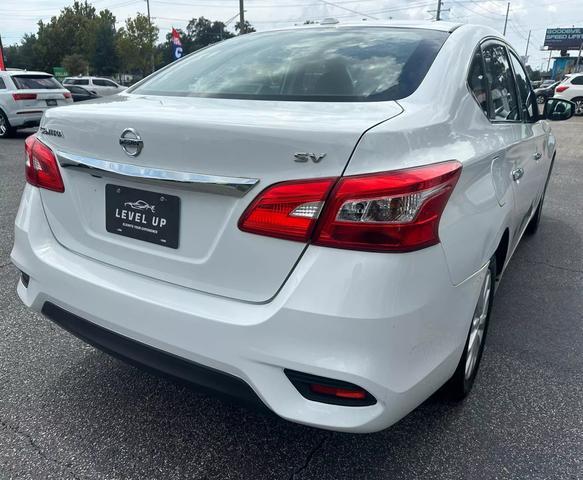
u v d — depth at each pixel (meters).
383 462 2.05
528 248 4.67
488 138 2.24
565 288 3.78
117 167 1.84
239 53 2.59
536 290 3.74
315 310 1.52
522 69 3.49
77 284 1.96
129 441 2.15
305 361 1.55
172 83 2.45
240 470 2.01
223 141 1.61
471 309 1.92
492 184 2.15
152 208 1.83
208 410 2.36
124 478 1.96
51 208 2.15
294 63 2.29
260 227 1.60
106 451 2.10
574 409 2.38
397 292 1.52
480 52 2.51
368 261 1.51
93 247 2.03
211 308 1.69
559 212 6.05
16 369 2.62
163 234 1.82
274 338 1.57
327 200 1.52
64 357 2.74
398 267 1.52
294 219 1.55
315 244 1.55
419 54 2.22
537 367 2.72
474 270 1.90
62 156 2.04
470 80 2.27
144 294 1.82
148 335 1.80
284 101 1.97
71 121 1.98
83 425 2.24
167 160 1.73
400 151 1.59
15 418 2.27
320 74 2.16
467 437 2.19
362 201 1.50
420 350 1.64
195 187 1.68
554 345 2.96
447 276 1.69
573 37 69.38
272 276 1.61
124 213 1.91
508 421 2.29
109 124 1.84
